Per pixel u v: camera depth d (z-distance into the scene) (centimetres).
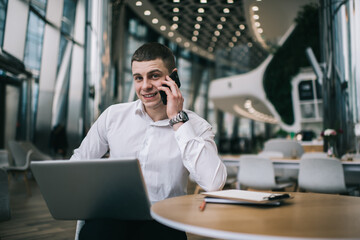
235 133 2348
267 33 1150
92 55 812
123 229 104
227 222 76
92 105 797
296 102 1052
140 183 90
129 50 1404
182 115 123
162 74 127
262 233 65
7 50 652
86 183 96
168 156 130
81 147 147
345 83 543
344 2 551
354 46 537
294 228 70
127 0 1112
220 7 1151
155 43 129
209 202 104
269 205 99
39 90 781
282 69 1088
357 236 63
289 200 109
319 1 596
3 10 632
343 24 553
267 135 1958
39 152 720
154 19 1292
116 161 89
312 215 84
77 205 102
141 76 128
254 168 368
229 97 1307
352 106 529
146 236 112
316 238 62
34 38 761
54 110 821
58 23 779
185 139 121
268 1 936
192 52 1967
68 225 336
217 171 122
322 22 588
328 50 572
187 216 83
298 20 978
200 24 1339
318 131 1014
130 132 136
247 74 1237
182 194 133
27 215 385
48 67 782
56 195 103
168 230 114
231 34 1441
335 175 325
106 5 830
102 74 813
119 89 886
